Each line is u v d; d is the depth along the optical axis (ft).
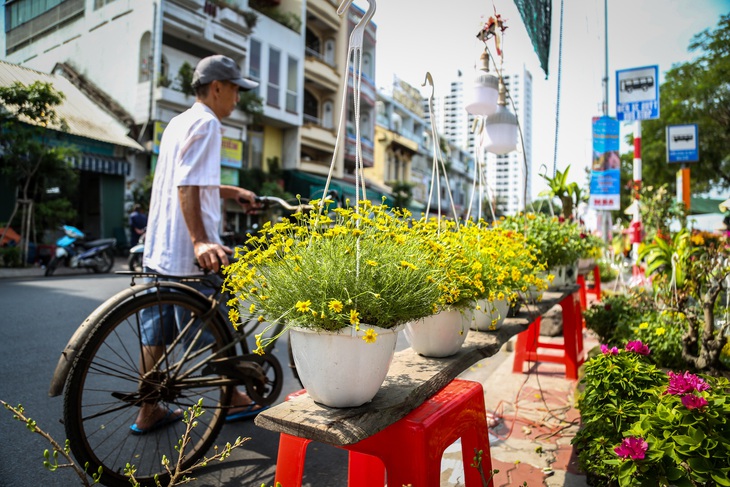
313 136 74.33
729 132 59.16
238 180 62.13
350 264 4.06
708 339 8.29
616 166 27.55
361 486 5.47
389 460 4.25
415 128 127.95
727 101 55.47
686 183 39.68
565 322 12.04
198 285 7.82
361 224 4.66
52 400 9.77
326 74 77.66
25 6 51.31
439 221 6.53
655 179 68.90
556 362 12.74
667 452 4.57
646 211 31.01
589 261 15.37
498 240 7.25
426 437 4.16
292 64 69.92
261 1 69.97
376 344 3.96
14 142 33.19
